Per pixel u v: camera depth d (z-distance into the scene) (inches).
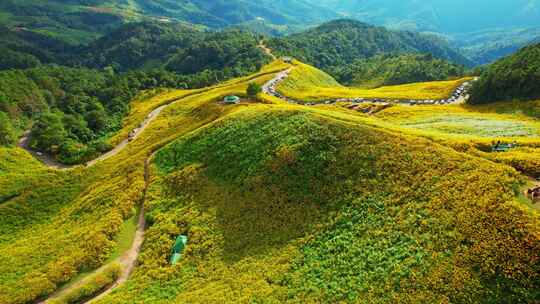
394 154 2066.9
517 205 1456.7
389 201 1800.0
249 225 2090.3
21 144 5196.9
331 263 1622.8
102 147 4586.6
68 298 1911.9
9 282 2150.6
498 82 4333.2
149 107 5876.0
